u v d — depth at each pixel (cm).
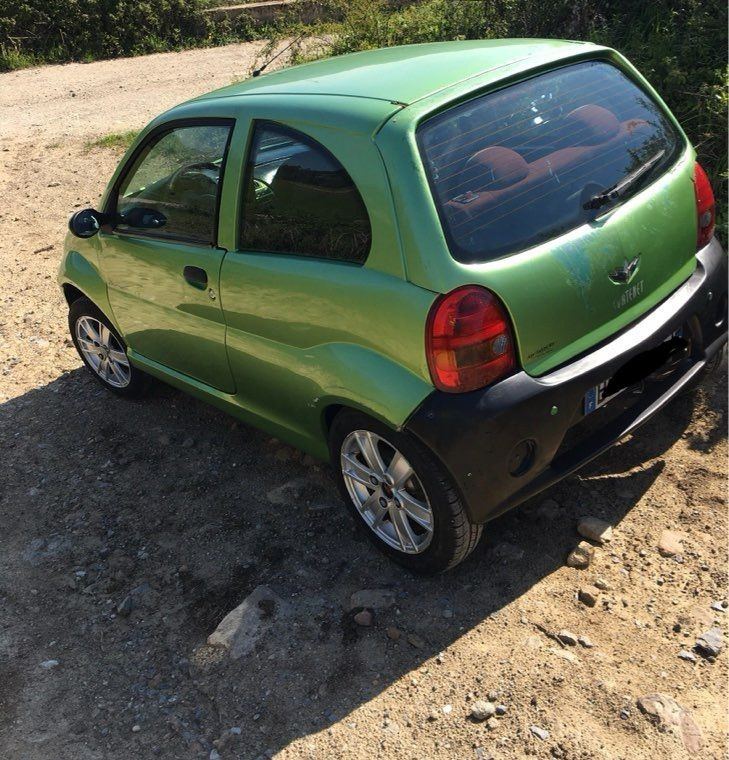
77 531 394
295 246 324
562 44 352
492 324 270
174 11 1773
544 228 287
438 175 280
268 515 384
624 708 267
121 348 480
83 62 1700
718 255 354
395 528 326
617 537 338
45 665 319
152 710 293
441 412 277
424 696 282
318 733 275
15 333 607
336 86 330
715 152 549
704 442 379
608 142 322
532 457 292
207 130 370
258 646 311
